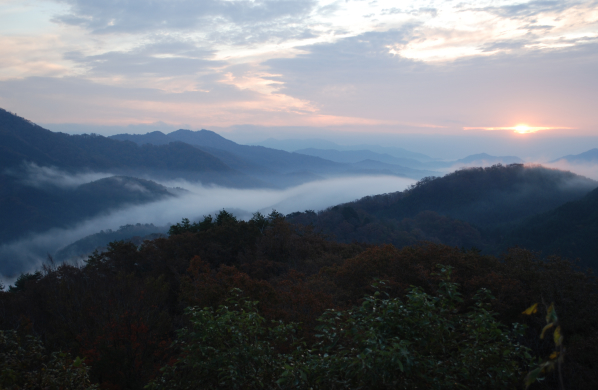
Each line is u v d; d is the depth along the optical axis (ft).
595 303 28.73
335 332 12.95
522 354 11.96
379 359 10.22
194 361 13.26
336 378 11.25
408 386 10.98
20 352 17.43
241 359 12.69
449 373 11.30
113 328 28.81
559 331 7.31
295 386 11.41
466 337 13.46
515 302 29.91
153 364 27.40
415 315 12.27
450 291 12.98
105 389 23.85
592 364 22.93
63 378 15.55
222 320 13.41
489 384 11.38
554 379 23.73
